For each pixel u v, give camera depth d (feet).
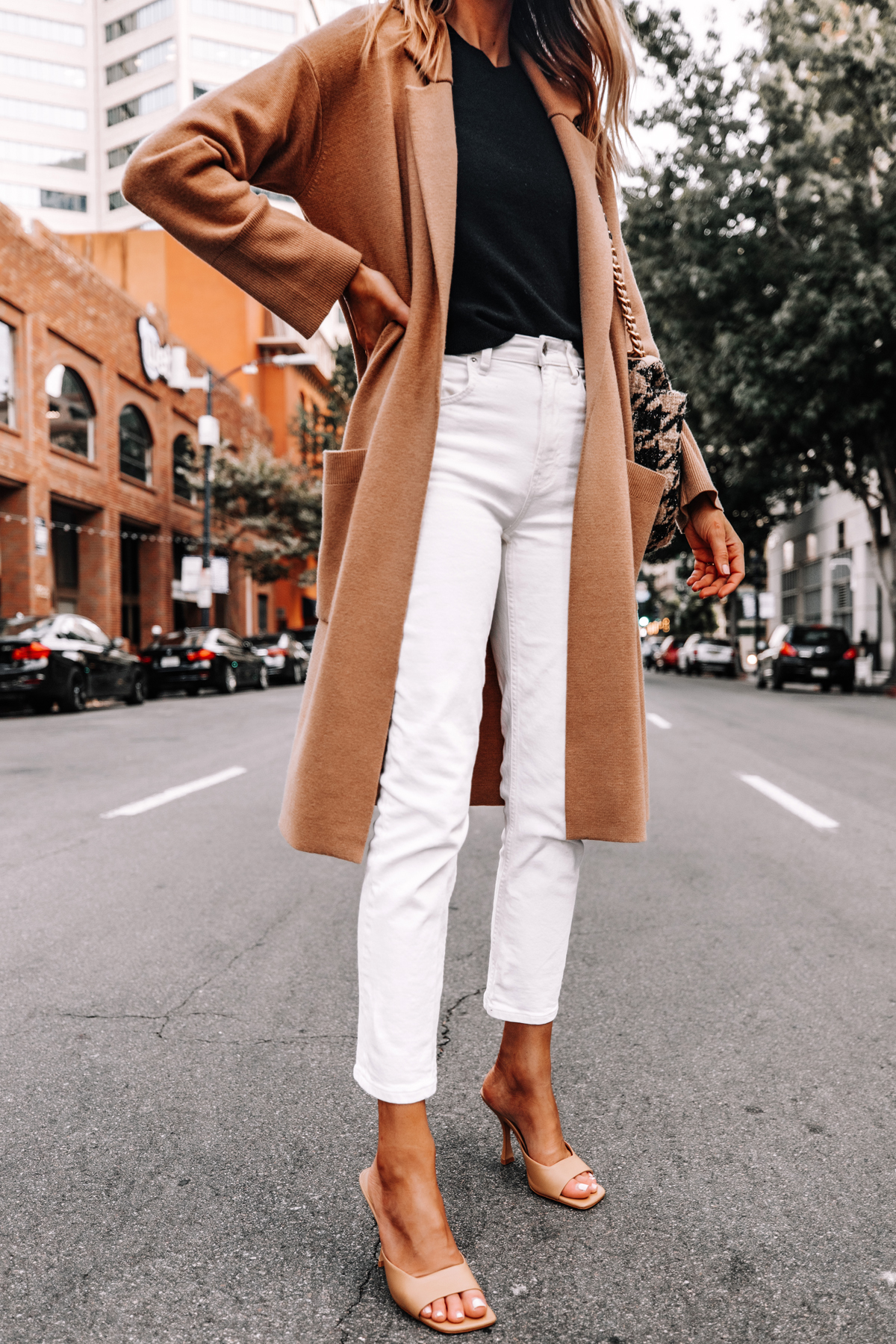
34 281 72.33
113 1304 4.66
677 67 55.42
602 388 5.19
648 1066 7.57
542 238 5.14
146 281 141.08
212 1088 7.11
